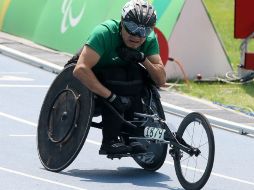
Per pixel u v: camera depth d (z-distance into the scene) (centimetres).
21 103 3275
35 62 4231
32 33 4894
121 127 2172
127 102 2159
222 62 4244
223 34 5909
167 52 3812
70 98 2198
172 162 2483
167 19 4138
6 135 2681
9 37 4966
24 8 5025
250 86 4088
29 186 2062
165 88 3891
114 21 2155
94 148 2584
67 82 2227
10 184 2072
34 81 3806
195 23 4150
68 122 2192
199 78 4119
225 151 2773
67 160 2191
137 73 2191
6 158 2355
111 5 4412
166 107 3453
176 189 2141
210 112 3412
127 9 2109
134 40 2128
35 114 3078
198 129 2405
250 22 4156
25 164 2292
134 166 2391
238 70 4203
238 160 2639
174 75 4091
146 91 2211
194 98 3728
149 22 2116
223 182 2314
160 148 2267
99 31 2134
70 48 4531
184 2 4119
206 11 4162
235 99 3769
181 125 2167
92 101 2144
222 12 6688
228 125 3183
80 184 2116
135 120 2188
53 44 4681
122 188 2106
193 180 2166
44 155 2248
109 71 2172
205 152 2427
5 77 3853
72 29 4578
